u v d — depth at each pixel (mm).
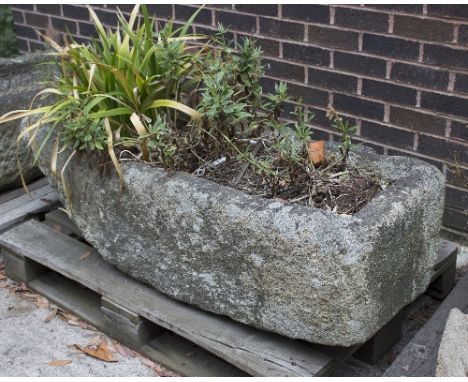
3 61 3771
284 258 2654
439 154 3438
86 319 3172
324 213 2625
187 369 2930
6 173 3711
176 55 3086
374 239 2611
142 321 2998
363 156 3002
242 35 3832
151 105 3082
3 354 3062
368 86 3535
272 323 2766
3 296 3342
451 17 3234
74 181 3145
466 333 2631
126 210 2994
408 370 2703
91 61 3117
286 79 3771
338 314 2639
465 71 3268
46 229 3400
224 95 2912
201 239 2822
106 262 3188
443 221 3508
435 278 3113
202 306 2910
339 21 3521
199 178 2869
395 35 3393
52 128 3051
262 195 2883
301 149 3002
